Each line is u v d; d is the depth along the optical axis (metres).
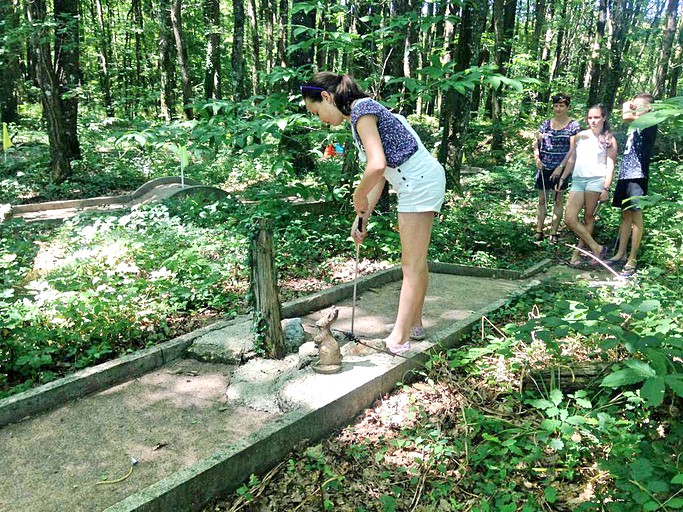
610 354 3.68
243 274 5.53
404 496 2.70
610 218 8.02
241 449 2.70
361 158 3.50
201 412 3.24
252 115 6.73
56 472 2.70
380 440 3.05
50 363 3.83
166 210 7.03
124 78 22.88
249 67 26.12
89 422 3.14
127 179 11.80
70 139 12.16
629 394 3.09
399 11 7.46
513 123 17.64
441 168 3.43
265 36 23.48
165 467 2.74
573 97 21.48
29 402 3.20
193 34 23.22
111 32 23.03
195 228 6.58
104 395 3.44
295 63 12.09
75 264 5.14
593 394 3.38
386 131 3.26
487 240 7.72
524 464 2.87
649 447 2.70
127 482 2.63
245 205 8.62
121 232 6.15
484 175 12.18
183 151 6.30
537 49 20.08
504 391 3.50
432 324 4.44
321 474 2.81
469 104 10.17
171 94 19.58
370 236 6.63
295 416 2.95
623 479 2.45
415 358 3.71
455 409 3.33
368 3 7.27
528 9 25.45
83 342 4.11
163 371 3.73
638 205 3.29
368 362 3.59
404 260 3.56
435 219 8.20
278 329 3.70
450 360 3.88
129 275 5.17
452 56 11.12
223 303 4.89
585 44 22.16
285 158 6.26
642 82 28.23
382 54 7.18
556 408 2.96
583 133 6.72
